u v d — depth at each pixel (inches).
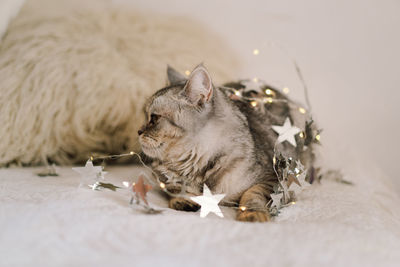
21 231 23.6
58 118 40.5
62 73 41.0
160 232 24.5
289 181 31.4
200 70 30.8
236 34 50.9
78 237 23.7
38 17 45.2
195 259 22.2
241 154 31.9
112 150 42.0
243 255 22.8
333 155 41.9
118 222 25.1
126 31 46.9
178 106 31.6
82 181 30.5
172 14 51.1
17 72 40.4
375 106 51.2
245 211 29.4
